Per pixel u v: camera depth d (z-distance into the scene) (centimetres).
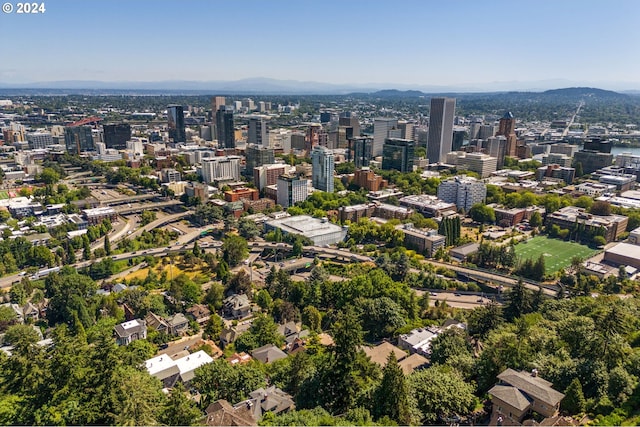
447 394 14875
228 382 17550
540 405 14050
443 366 18262
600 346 16638
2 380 15162
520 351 17238
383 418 13338
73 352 15262
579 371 15800
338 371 15312
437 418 14912
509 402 13988
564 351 17512
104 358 14538
